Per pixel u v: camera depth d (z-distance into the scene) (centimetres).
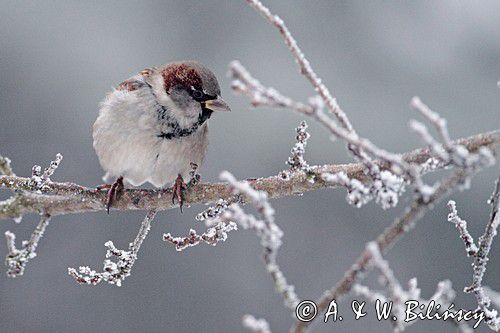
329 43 1295
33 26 1288
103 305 1162
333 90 1261
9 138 1236
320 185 588
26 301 1159
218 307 1176
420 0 1334
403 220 375
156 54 1292
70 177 1221
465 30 1309
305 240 1202
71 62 1277
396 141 1234
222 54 1293
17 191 686
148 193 687
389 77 1273
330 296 372
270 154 1236
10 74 1262
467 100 1258
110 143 759
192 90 753
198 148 780
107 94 795
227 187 657
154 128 752
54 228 1207
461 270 1149
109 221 1214
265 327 348
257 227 373
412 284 383
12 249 641
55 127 1245
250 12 1313
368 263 369
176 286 1180
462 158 366
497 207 507
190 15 1312
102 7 1309
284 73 1274
